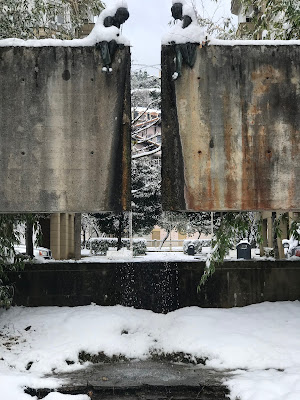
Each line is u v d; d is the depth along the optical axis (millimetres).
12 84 6520
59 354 7715
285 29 9461
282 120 6590
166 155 6504
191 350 8055
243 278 9883
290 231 9664
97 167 6445
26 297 9828
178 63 6531
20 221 9898
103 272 9930
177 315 9312
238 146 6523
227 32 10109
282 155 6547
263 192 6484
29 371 7320
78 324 8781
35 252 15133
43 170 6434
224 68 6613
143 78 22953
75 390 6609
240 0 10852
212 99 6562
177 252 28250
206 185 6461
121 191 6418
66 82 6531
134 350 8305
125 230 24016
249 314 9172
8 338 8430
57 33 10852
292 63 6680
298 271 9945
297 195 6500
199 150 6496
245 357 7625
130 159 6496
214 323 8766
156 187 22047
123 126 6488
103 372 7441
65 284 9875
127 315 9250
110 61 6523
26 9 10281
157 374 7312
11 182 6418
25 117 6484
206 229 25547
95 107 6508
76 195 6418
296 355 7531
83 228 31625
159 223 25219
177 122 6512
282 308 9391
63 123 6480
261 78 6633
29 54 6559
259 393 6039
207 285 9867
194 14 6785
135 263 9953
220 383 6730
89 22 13500
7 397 6125
